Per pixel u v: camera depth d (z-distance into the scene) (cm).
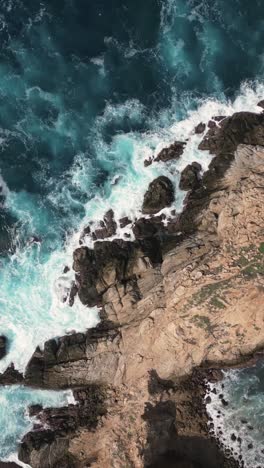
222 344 4728
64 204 5362
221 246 4622
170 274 4725
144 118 5500
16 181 5472
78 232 5253
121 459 4509
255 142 5072
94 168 5431
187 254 4762
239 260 4509
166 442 4728
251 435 4844
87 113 5591
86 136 5534
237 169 4981
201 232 4872
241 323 4600
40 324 5084
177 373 4838
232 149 5138
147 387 4722
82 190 5378
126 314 4847
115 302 4878
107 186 5347
